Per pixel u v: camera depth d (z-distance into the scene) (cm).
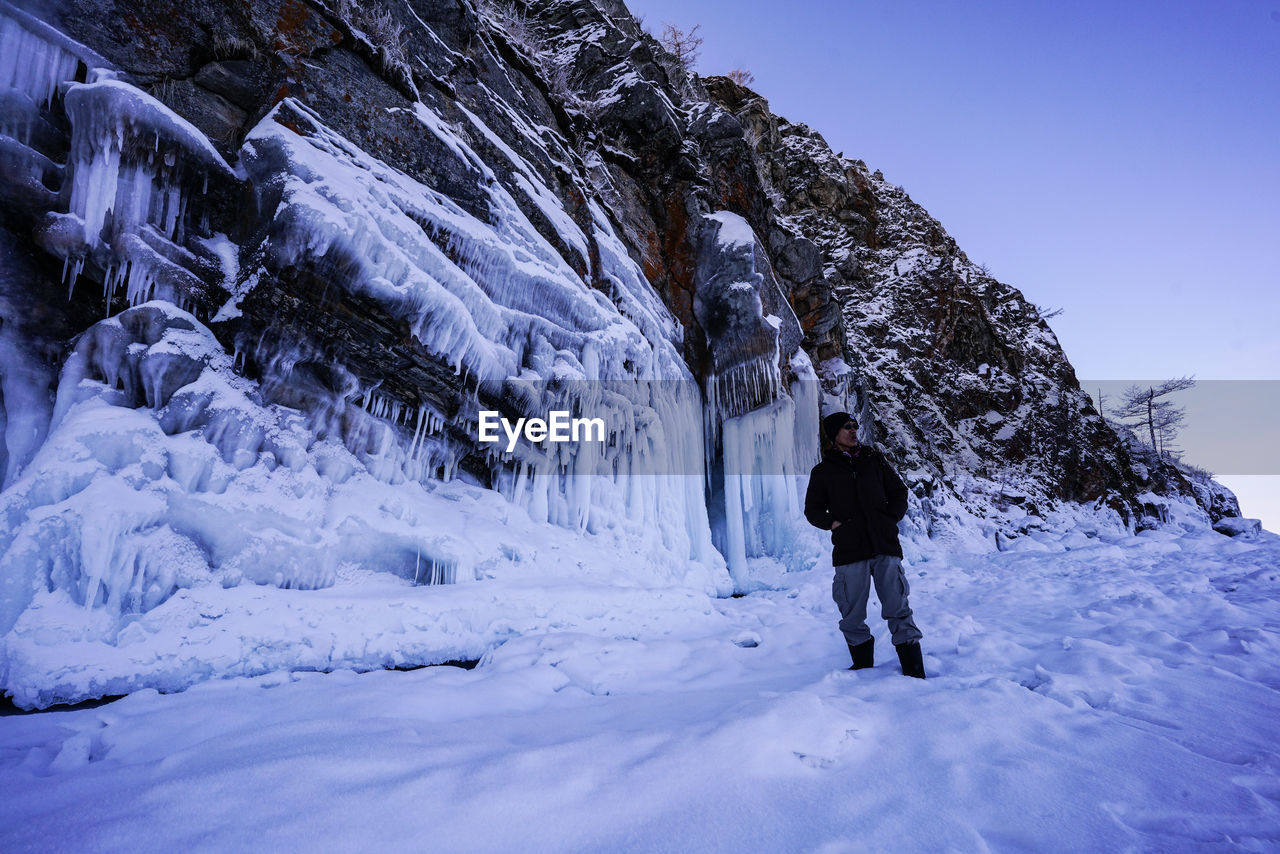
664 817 157
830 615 507
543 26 1074
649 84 973
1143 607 451
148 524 315
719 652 369
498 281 552
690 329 938
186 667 288
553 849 144
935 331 2169
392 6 578
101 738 219
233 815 153
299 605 337
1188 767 183
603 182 878
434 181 543
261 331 403
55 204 354
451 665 368
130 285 367
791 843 145
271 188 405
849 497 325
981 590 633
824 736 198
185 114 424
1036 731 208
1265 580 542
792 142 2391
